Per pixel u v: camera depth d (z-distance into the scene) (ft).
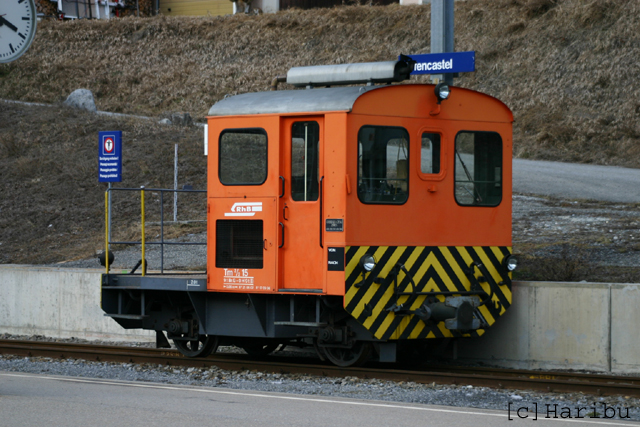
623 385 63.26
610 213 128.98
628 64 255.29
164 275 88.48
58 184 189.57
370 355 75.97
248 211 76.07
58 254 144.36
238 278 76.59
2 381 69.26
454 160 76.95
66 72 349.41
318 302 72.69
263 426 50.01
